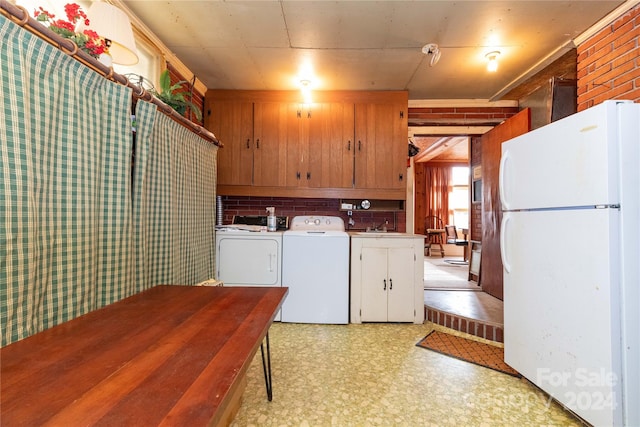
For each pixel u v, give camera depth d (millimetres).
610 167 1301
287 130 3350
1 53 945
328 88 3311
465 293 3477
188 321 1048
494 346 2379
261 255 2928
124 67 2162
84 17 1378
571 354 1465
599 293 1331
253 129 3354
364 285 2900
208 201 2678
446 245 8023
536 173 1696
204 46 2510
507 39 2350
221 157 3346
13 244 981
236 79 3127
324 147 3338
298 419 1511
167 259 1953
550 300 1595
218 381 662
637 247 1304
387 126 3334
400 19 2117
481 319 2543
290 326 2811
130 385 644
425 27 2207
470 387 1804
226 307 1212
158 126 1845
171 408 567
